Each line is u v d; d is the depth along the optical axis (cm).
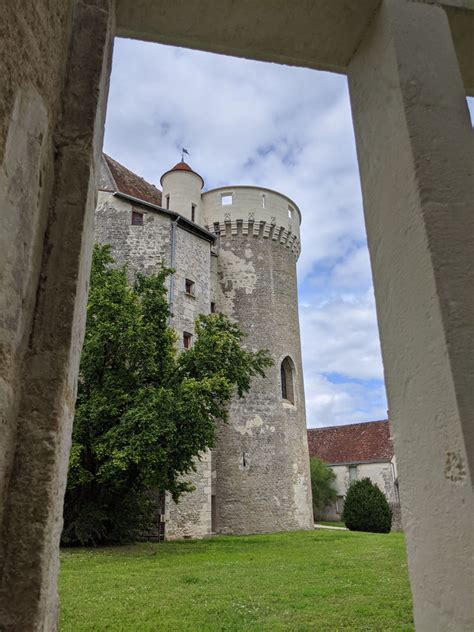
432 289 176
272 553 1187
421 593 174
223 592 682
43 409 146
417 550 178
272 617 543
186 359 1482
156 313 1460
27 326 150
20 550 133
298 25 246
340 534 1880
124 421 1279
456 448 158
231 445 2166
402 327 196
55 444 144
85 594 673
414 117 200
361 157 244
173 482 1352
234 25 248
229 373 1504
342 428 4434
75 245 166
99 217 2031
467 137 201
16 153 146
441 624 162
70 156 176
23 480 138
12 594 129
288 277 2645
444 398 166
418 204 188
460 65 263
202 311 2123
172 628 500
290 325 2555
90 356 1338
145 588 716
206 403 1428
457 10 232
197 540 1642
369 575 812
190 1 235
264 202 2639
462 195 189
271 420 2286
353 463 3947
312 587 712
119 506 1402
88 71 190
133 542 1459
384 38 224
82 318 180
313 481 3791
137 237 2011
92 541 1323
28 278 150
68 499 1348
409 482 186
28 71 156
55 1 178
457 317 170
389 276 208
